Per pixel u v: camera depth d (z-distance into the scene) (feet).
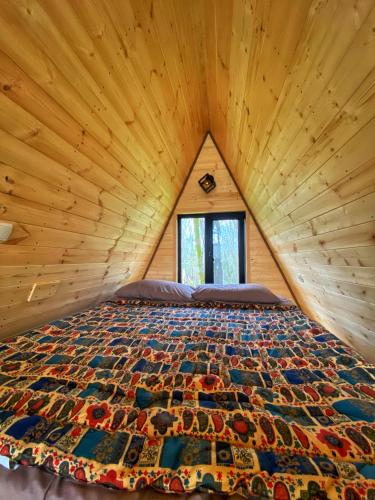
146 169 5.54
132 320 5.23
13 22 1.99
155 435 1.84
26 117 2.56
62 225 4.10
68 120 3.02
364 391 2.46
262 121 3.81
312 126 2.74
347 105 2.14
